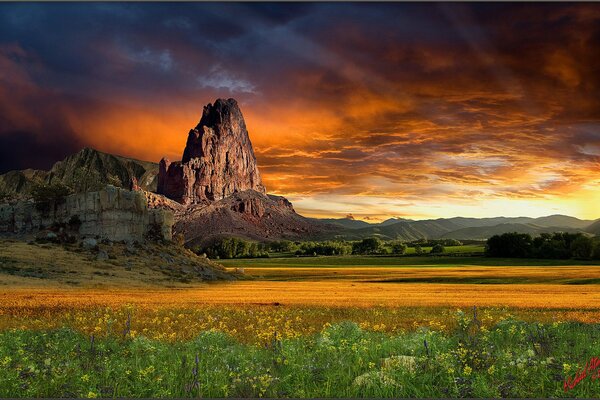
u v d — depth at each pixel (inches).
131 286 2319.1
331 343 561.0
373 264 6501.0
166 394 375.6
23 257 2628.0
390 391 369.4
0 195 4227.4
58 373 436.1
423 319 1006.4
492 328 772.0
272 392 378.0
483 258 6476.4
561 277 3272.6
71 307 1286.9
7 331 758.5
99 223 3304.6
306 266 6353.3
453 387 368.2
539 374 415.2
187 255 3602.4
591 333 689.6
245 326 857.5
